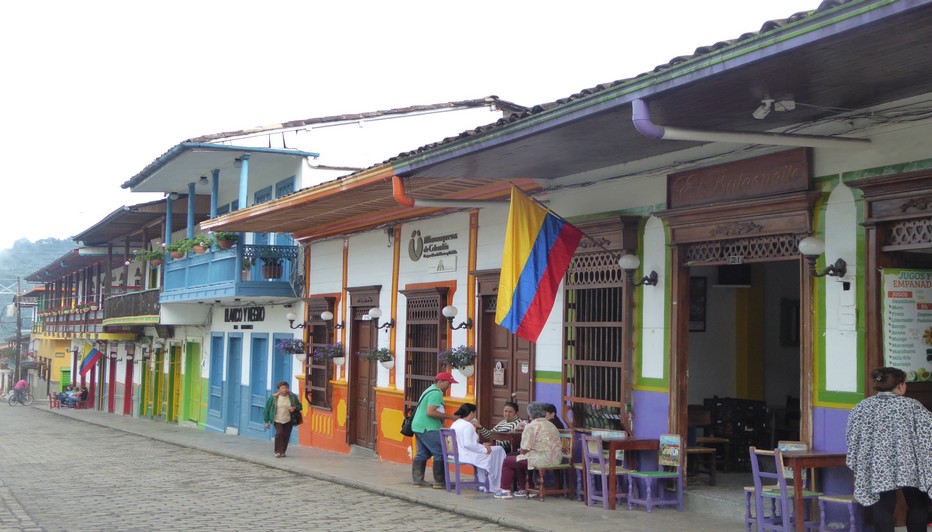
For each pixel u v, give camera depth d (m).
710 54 7.36
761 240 10.21
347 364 19.89
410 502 12.53
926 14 6.03
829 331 9.33
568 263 11.56
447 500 12.09
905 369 8.88
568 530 9.71
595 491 11.82
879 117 8.79
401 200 12.68
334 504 12.39
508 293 11.17
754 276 13.60
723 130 9.38
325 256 21.23
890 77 7.72
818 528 9.03
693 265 11.04
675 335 11.09
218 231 22.17
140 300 31.58
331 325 20.67
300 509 11.92
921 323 9.01
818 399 9.41
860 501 7.83
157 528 10.43
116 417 38.41
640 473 10.80
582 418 12.60
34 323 67.56
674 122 9.15
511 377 14.32
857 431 7.89
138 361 38.91
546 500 11.89
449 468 13.85
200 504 12.41
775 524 9.16
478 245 15.23
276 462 17.81
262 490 13.99
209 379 29.36
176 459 19.55
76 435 28.12
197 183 27.05
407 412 17.09
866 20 6.18
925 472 7.54
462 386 15.52
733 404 12.85
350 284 19.88
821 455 8.77
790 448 9.49
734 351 13.46
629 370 11.73
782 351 13.64
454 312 15.45
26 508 12.05
